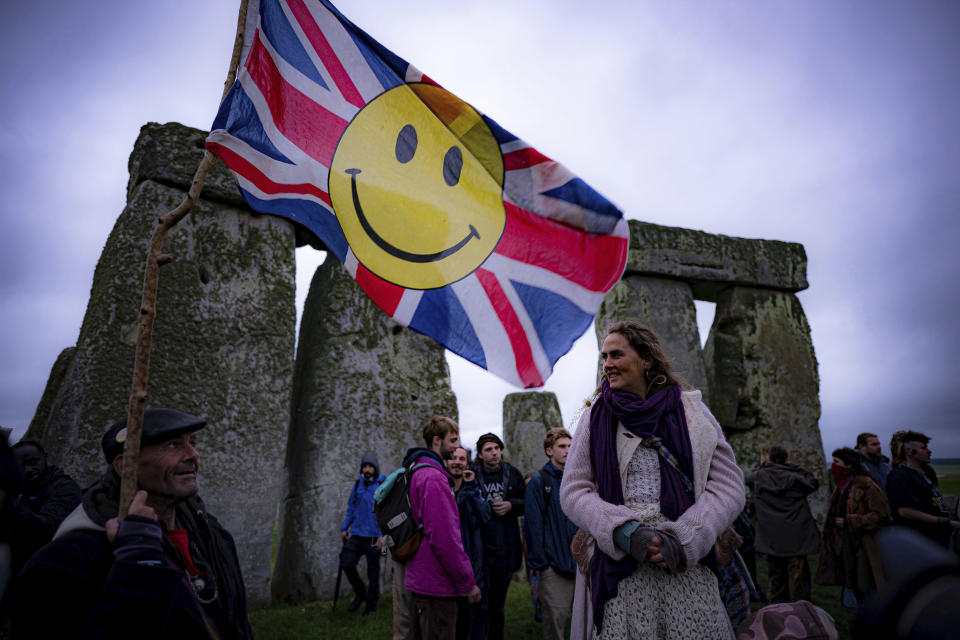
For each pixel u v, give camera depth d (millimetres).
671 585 1763
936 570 748
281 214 2285
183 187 6090
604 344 2074
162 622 1286
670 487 1837
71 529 1410
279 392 6254
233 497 5801
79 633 1293
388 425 6969
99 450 5191
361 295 7242
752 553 5469
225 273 6215
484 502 3967
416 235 2494
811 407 8977
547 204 2602
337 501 6477
